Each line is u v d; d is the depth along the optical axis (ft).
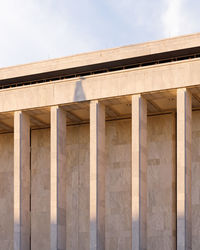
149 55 166.71
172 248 165.48
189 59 154.71
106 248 173.88
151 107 170.91
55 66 178.09
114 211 175.42
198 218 163.94
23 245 168.25
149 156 173.88
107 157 179.93
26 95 172.65
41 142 192.03
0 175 196.24
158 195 170.40
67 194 183.01
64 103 167.32
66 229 180.45
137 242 151.94
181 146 151.74
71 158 184.96
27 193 172.55
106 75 163.43
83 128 185.57
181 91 154.30
